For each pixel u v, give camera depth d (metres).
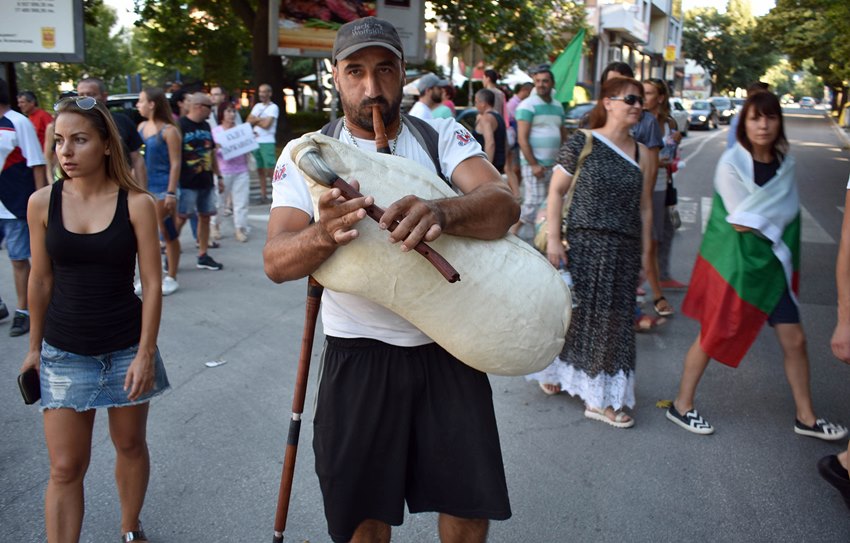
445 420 2.13
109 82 33.81
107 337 2.55
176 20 21.52
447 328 1.91
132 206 2.55
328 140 1.79
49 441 2.50
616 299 3.87
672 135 6.07
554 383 4.23
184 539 2.95
